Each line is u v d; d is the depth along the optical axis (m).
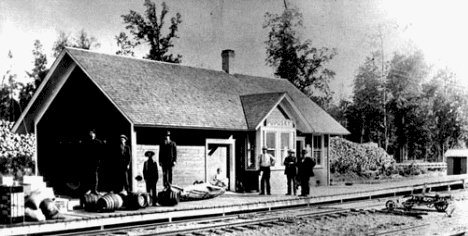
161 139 19.59
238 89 26.03
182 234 12.09
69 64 20.77
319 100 36.78
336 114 37.91
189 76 24.48
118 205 14.34
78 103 20.39
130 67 22.00
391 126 37.75
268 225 13.91
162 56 33.16
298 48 36.00
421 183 26.25
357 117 38.06
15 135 26.50
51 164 20.95
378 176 32.84
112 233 12.29
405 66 36.81
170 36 33.31
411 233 13.20
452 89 37.16
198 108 21.78
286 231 13.31
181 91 22.50
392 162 35.06
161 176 19.50
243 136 22.64
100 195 14.83
